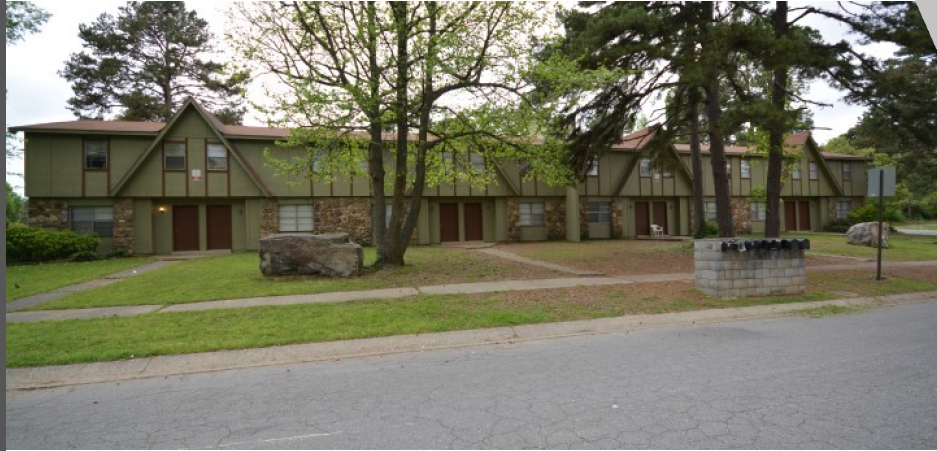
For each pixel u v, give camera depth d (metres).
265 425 3.84
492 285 11.09
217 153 21.16
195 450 3.41
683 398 4.21
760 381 4.66
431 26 12.12
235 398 4.54
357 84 11.70
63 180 19.48
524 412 3.96
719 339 6.59
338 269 12.31
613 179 26.89
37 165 19.22
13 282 12.34
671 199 28.58
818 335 6.77
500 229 24.86
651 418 3.77
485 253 18.48
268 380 5.11
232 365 5.76
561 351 6.07
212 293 10.27
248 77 12.26
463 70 12.50
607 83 12.91
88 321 7.67
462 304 8.91
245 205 21.62
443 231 24.33
